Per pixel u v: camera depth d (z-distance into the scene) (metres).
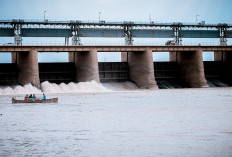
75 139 35.72
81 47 115.81
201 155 29.20
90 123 45.59
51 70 118.38
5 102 80.06
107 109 61.31
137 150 31.05
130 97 87.44
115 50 119.94
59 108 64.56
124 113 55.38
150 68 122.94
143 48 123.12
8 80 113.69
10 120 49.25
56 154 30.19
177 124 43.59
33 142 34.50
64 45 113.88
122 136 36.84
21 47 109.62
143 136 36.62
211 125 42.34
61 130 40.72
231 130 38.88
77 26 123.50
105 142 34.22
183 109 59.62
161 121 46.31
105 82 124.69
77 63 120.50
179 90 114.44
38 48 111.38
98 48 117.88
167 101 75.06
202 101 73.94
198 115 51.66
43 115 54.56
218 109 58.81
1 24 117.56
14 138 36.38
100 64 124.69
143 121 46.62
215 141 33.69
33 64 110.19
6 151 31.22
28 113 57.50
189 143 33.12
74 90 113.44
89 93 105.69
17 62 114.69
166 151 30.50
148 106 65.25
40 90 110.19
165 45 125.62
